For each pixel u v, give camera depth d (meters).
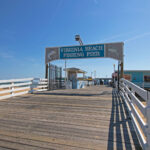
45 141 2.46
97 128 3.01
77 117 3.79
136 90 2.90
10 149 2.21
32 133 2.78
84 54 10.66
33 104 5.53
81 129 2.96
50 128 3.02
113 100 6.36
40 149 2.20
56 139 2.53
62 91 10.95
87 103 5.66
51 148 2.23
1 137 2.63
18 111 4.46
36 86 10.27
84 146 2.28
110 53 10.09
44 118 3.72
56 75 13.80
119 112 4.28
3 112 4.34
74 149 2.20
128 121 3.45
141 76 17.41
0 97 6.68
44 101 6.16
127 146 2.27
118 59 9.91
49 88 12.15
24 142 2.43
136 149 2.18
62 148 2.23
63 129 2.97
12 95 7.61
